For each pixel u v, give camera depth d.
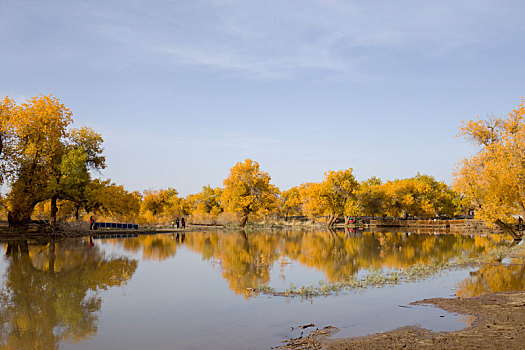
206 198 87.00
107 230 44.41
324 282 13.76
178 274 15.48
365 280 14.11
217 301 10.94
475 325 8.30
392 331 8.03
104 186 43.22
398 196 78.62
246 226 62.09
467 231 52.50
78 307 10.21
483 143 29.41
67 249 24.83
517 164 24.66
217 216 65.06
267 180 62.81
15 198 34.97
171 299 11.18
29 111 36.28
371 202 78.31
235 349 7.12
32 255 21.41
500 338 7.23
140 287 12.89
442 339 7.30
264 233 46.22
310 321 8.97
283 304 10.59
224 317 9.32
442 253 23.39
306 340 7.53
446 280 14.16
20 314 9.48
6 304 10.47
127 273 15.70
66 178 36.69
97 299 11.14
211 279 14.38
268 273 15.81
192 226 61.09
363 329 8.27
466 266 17.61
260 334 8.03
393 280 14.01
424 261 19.55
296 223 69.94
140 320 9.05
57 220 40.47
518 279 14.28
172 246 27.47
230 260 19.86
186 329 8.38
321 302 10.80
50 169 37.19
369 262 19.20
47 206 49.75
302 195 84.50
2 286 12.87
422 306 10.25
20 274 15.26
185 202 87.69
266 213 70.31
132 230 45.59
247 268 17.14
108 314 9.56
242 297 11.45
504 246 27.48
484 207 26.83
